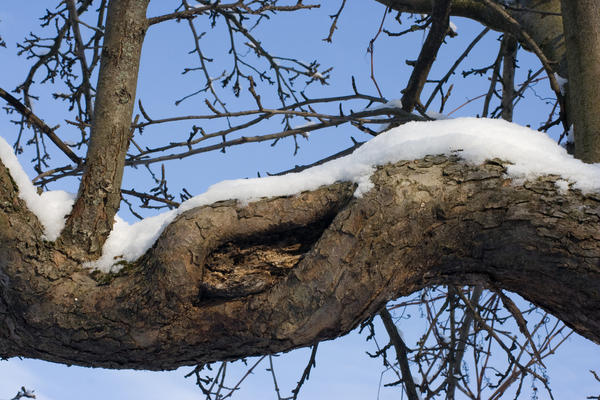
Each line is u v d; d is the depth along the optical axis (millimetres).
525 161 1867
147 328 1918
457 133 1946
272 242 2020
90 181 2141
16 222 1993
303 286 1812
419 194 1815
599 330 1846
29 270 1970
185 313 1917
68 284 1994
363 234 1794
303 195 1976
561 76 2971
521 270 1834
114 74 2240
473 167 1863
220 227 1961
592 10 2320
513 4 3484
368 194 1838
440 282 1980
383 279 1798
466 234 1825
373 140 2068
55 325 1956
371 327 3438
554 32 3154
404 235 1801
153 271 1947
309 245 2000
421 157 1920
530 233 1780
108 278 2025
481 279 1948
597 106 2264
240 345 1914
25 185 2088
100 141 2186
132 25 2279
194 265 1916
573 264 1752
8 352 2127
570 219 1759
